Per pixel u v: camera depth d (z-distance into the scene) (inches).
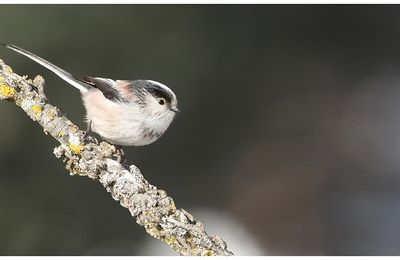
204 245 247.6
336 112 662.5
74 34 514.0
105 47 526.9
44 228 498.9
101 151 264.7
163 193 257.8
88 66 518.0
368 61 691.4
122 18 534.3
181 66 566.3
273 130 627.5
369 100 675.4
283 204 598.5
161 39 555.2
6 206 490.9
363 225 593.0
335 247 582.9
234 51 606.9
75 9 515.2
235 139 603.8
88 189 512.1
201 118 583.5
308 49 666.2
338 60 679.7
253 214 584.1
